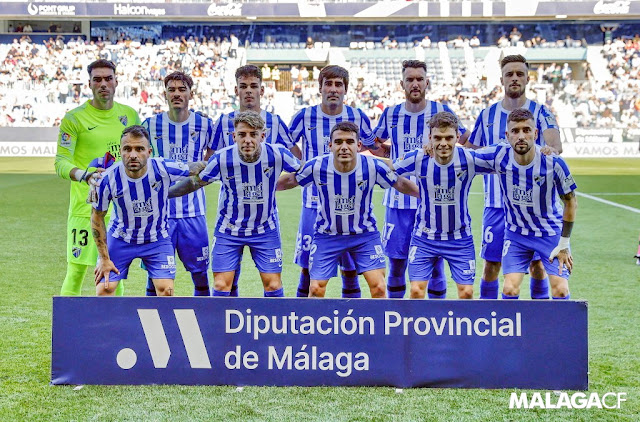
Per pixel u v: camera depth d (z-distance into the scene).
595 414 3.94
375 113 28.61
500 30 33.47
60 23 33.25
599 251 8.85
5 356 4.87
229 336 4.28
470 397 4.14
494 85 31.17
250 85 5.77
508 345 4.21
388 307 4.23
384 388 4.27
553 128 5.72
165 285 5.11
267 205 5.24
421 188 5.17
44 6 30.11
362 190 5.10
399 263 6.10
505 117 5.85
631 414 3.95
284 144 6.11
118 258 5.12
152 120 5.82
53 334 4.32
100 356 4.31
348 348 4.26
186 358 4.30
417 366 4.24
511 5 30.44
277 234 5.40
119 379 4.32
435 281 5.80
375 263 5.26
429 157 5.07
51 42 31.73
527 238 5.18
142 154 4.75
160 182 4.97
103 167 5.36
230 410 3.96
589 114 27.69
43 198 13.88
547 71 31.23
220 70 31.50
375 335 4.25
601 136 25.70
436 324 4.22
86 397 4.15
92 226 4.94
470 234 5.27
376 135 6.29
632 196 14.41
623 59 31.67
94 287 7.05
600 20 32.94
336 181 5.07
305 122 6.14
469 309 4.20
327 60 32.59
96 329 4.31
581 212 12.34
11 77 29.75
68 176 5.21
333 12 30.73
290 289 6.98
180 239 5.70
